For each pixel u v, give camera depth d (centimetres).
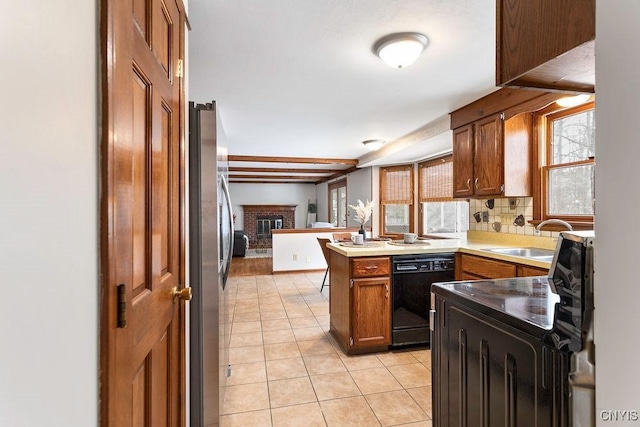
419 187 582
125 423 75
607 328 54
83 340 58
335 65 227
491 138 290
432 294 139
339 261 295
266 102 306
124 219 74
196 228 163
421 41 192
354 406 202
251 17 171
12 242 41
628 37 50
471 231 373
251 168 766
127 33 75
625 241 50
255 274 614
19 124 42
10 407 40
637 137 48
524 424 92
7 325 40
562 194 278
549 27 86
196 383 164
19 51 42
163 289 108
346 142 487
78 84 56
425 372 244
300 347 289
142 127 88
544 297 117
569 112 270
